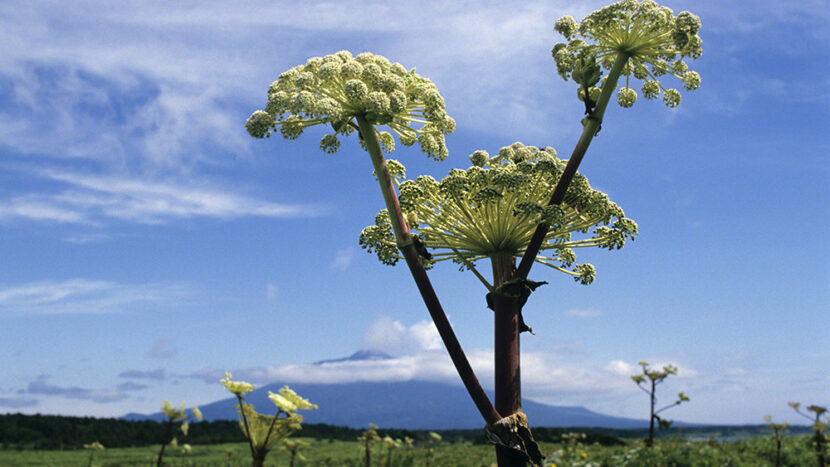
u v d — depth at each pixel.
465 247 4.93
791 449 14.18
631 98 5.46
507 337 4.37
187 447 6.48
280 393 4.09
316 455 22.22
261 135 4.27
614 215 5.07
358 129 4.50
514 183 4.57
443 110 4.66
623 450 15.55
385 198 4.37
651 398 9.07
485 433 4.07
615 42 4.68
